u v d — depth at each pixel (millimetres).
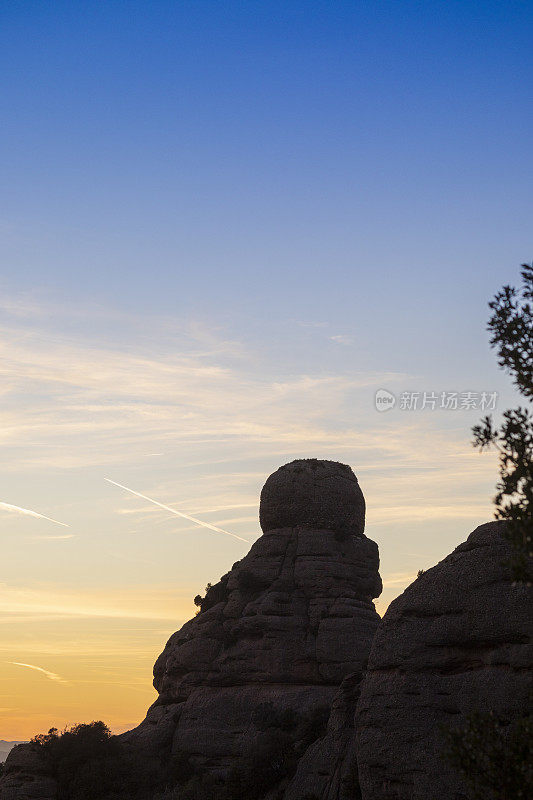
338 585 87938
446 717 45750
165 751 80312
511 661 44875
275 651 82938
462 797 42812
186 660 86375
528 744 28703
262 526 96312
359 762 47969
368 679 49594
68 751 78500
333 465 97625
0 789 77438
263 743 68500
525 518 28266
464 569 48531
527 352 30891
